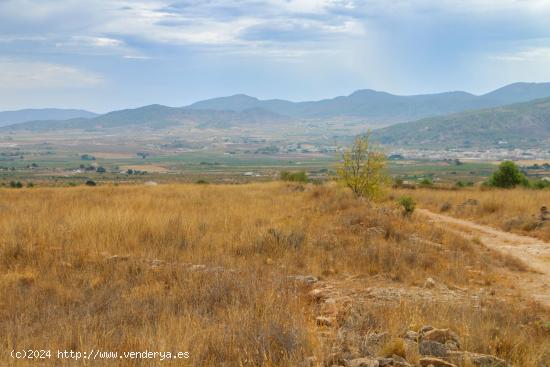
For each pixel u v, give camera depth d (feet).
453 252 45.50
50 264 36.17
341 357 18.16
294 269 36.65
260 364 18.71
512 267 42.98
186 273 33.19
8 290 30.19
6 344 21.81
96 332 22.62
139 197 76.07
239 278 31.45
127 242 42.14
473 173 499.10
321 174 467.52
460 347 19.48
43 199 76.38
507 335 21.31
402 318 23.21
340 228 52.06
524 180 129.08
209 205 69.92
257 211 63.05
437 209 89.25
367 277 35.63
